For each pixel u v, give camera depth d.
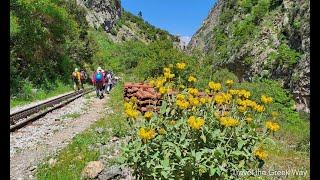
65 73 36.56
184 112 4.82
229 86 5.41
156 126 4.77
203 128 4.52
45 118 15.01
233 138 4.62
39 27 31.78
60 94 30.38
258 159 4.61
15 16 29.92
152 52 34.84
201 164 4.43
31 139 10.43
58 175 6.62
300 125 20.61
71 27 43.00
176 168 4.55
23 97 23.00
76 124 13.38
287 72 29.66
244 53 38.97
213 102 4.90
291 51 30.84
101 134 10.33
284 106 24.16
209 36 67.69
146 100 11.76
